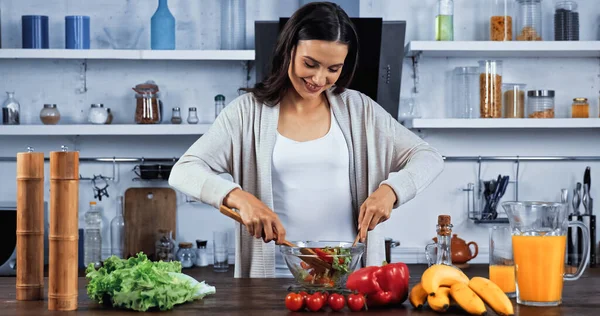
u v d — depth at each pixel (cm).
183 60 400
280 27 356
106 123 383
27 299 184
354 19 350
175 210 399
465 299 162
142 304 168
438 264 179
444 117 402
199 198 209
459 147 404
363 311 169
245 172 238
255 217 195
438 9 380
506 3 381
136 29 399
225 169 242
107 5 399
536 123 371
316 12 213
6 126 370
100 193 391
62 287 171
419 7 402
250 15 399
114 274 172
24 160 183
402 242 402
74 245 173
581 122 371
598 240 400
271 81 233
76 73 400
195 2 400
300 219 234
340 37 212
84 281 216
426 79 402
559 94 405
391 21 361
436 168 229
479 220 388
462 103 380
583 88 405
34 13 397
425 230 402
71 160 172
